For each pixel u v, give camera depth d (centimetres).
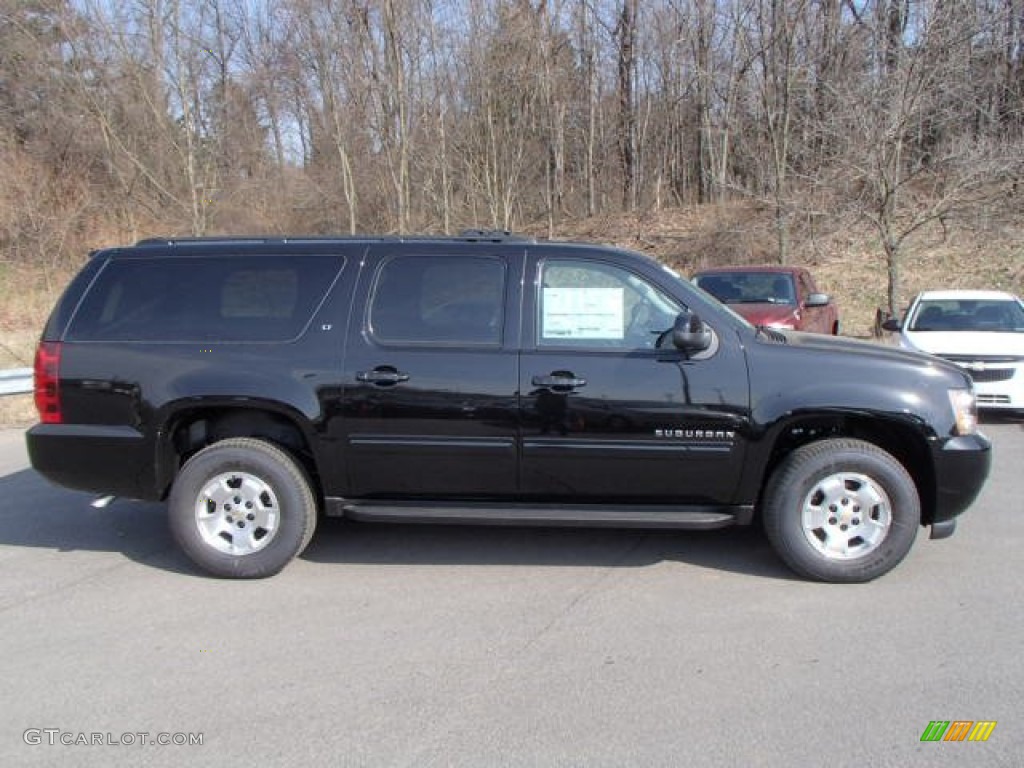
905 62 1358
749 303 1070
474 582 451
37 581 459
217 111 2648
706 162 2783
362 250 466
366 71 2356
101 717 318
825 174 1634
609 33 2817
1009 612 402
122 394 456
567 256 455
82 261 2027
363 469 456
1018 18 1523
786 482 437
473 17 2359
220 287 466
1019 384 873
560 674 347
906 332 999
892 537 432
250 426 477
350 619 405
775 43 1748
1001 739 296
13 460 750
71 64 2244
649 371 438
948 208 1389
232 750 296
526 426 442
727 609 411
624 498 453
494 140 2409
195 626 398
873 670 346
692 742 296
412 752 293
